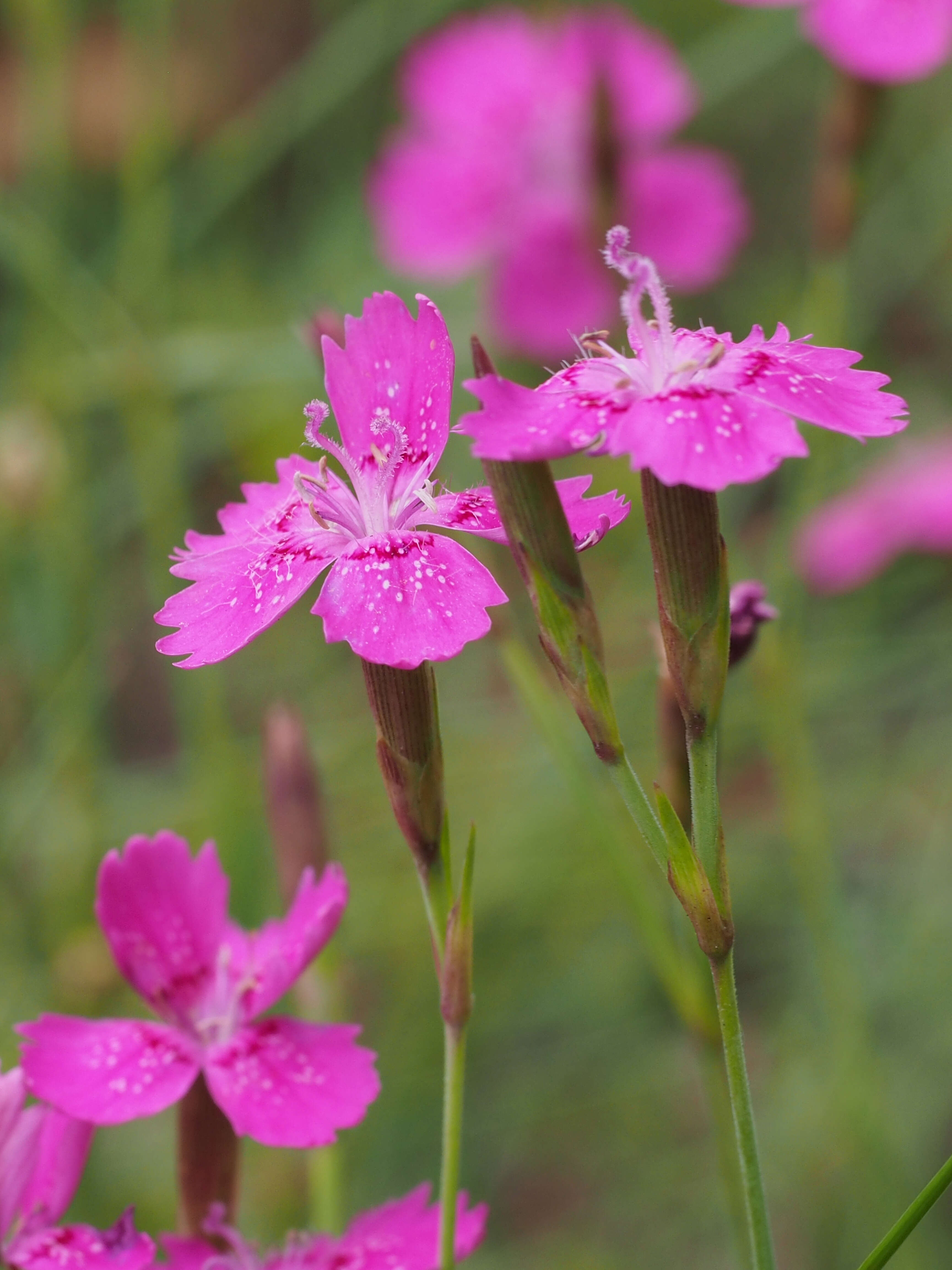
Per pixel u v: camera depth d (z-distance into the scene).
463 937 0.19
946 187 0.41
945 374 0.48
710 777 0.19
